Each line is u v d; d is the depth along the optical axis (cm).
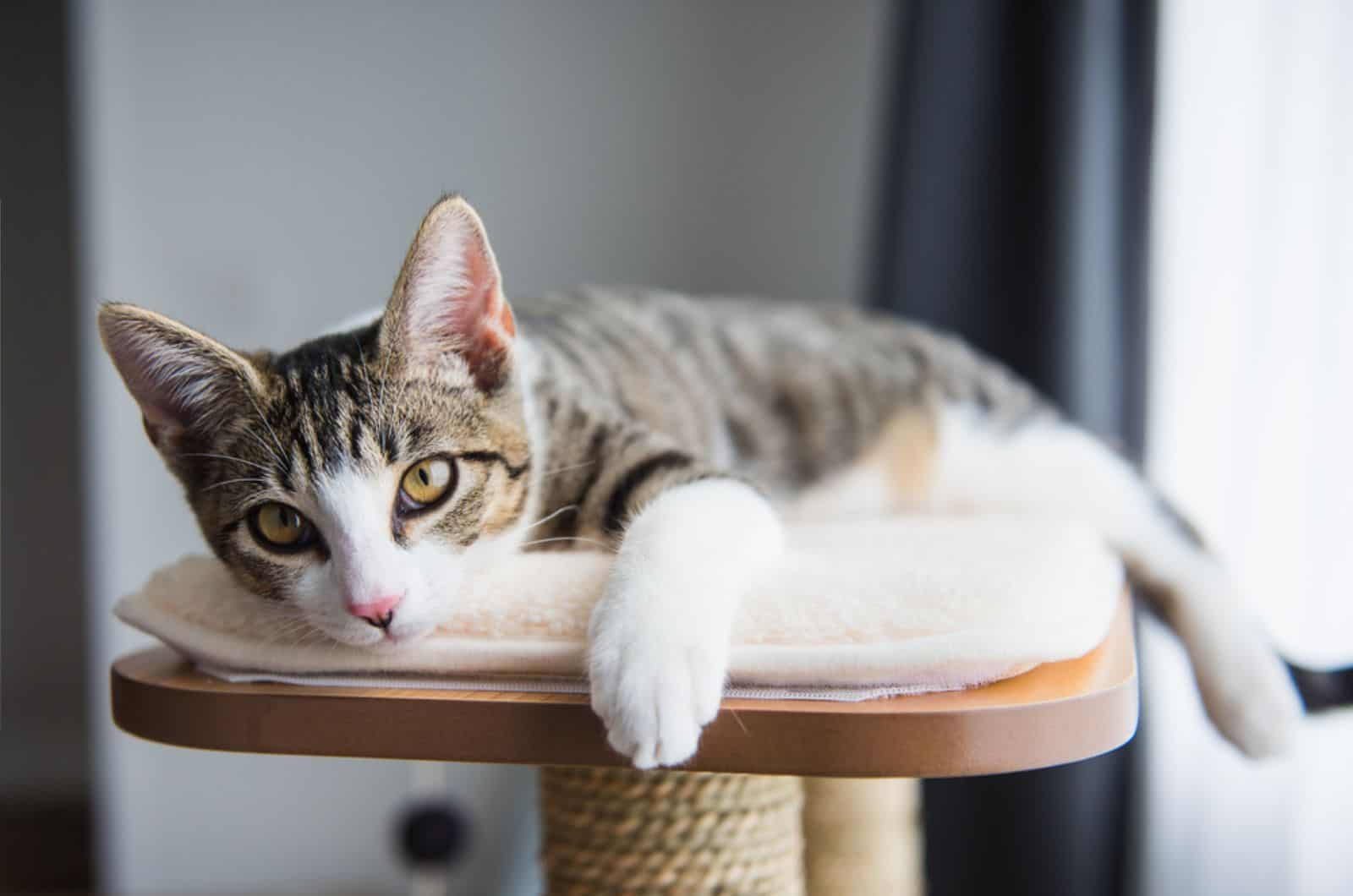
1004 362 190
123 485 236
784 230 224
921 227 189
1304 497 164
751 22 222
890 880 144
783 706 76
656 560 85
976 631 77
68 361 230
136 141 233
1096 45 174
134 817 246
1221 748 173
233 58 230
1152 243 175
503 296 102
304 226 232
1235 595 139
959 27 186
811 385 164
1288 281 165
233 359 95
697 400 153
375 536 92
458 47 226
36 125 227
